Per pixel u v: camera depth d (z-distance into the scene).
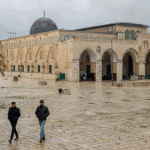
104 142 14.80
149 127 18.42
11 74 92.69
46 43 78.19
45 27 88.25
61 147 13.95
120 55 70.94
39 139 15.51
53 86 52.03
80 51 65.69
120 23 79.81
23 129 17.91
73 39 64.69
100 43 68.06
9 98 34.09
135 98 34.44
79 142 14.83
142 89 46.47
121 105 28.61
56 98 34.19
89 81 67.00
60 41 70.12
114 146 14.06
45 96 36.19
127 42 71.81
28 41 88.62
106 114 23.42
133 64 75.12
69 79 67.00
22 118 21.53
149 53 81.50
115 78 71.38
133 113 23.94
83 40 65.81
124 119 21.25
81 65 76.00
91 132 17.05
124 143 14.62
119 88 48.34
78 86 52.25
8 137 16.02
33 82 62.59
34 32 89.62
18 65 96.25
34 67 85.06
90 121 20.47
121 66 71.44
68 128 18.16
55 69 69.06
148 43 75.38
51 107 27.12
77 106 27.81
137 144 14.44
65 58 68.31
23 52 92.06
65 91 38.44
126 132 17.03
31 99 33.22
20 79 74.00
